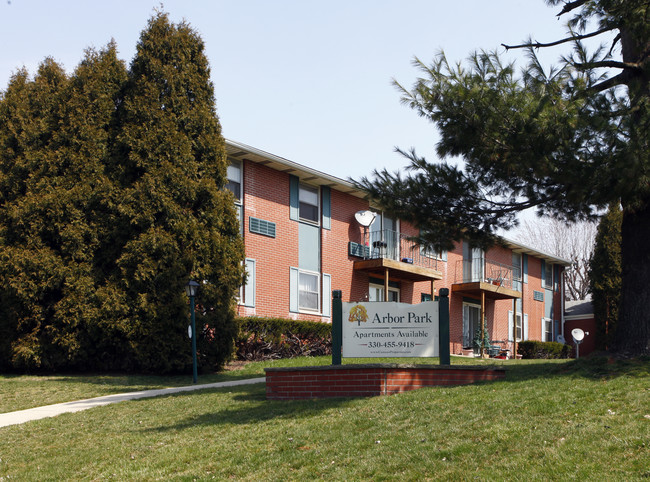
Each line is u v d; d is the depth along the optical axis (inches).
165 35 705.0
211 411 395.9
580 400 319.6
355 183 490.3
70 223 650.8
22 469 300.8
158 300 635.5
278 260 831.1
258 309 796.0
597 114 382.9
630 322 425.1
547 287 1441.9
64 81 717.9
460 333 1128.8
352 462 266.4
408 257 1008.9
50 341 639.8
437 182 458.6
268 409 384.2
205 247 658.8
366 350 434.9
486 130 408.8
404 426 310.0
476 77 414.9
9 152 698.2
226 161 711.1
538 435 269.3
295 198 867.4
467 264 1175.6
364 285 953.5
